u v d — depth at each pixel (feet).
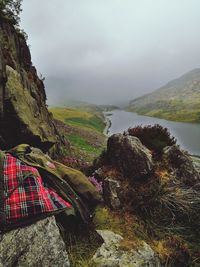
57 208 3.38
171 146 6.57
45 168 3.99
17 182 3.23
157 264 3.92
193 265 4.09
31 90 8.56
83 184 4.61
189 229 4.76
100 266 3.54
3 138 5.63
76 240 3.92
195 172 6.09
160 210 4.98
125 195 5.18
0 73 5.57
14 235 2.83
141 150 5.81
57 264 3.04
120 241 4.05
